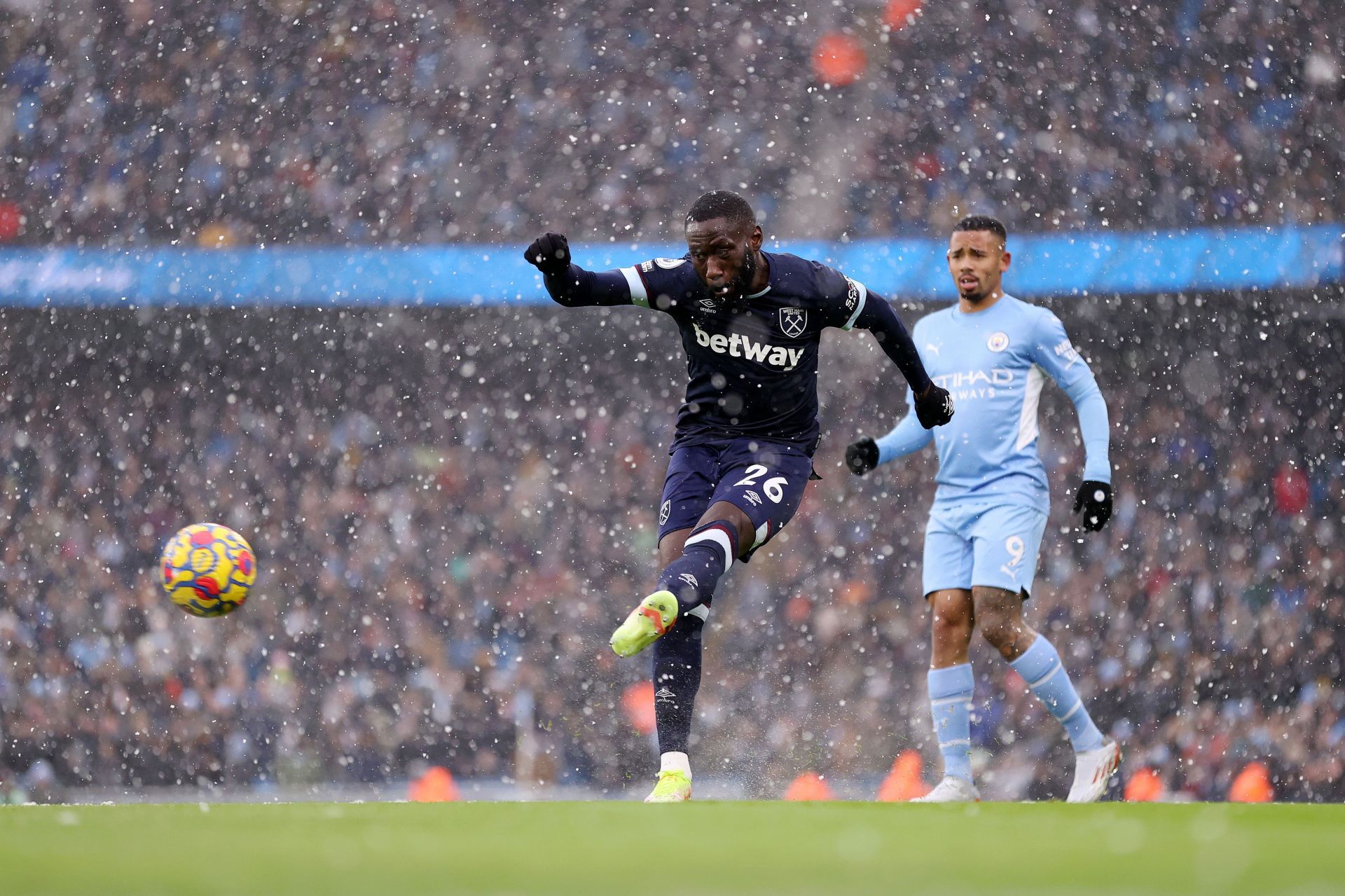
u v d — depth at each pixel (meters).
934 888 3.10
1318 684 24.67
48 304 27.69
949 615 9.52
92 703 23.23
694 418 8.02
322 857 3.63
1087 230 30.27
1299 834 4.36
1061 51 30.69
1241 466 27.62
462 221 31.42
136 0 30.11
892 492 26.00
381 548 26.25
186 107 30.23
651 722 21.47
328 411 28.27
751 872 3.36
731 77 32.16
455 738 22.42
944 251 24.53
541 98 31.78
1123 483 27.16
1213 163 29.56
